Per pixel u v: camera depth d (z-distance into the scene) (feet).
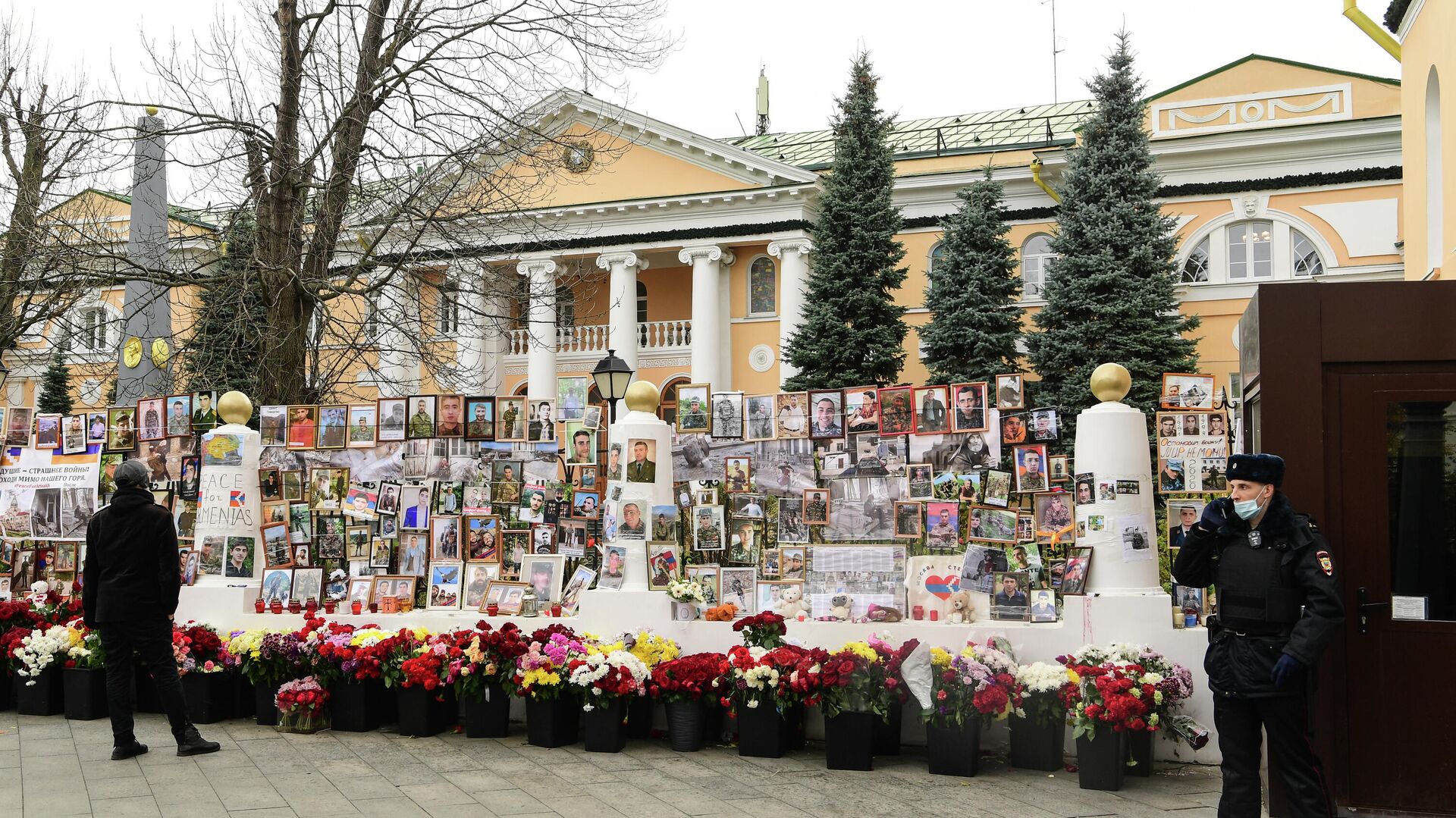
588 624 26.84
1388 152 91.15
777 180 106.42
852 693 22.63
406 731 26.11
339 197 46.80
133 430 33.86
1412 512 19.61
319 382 52.16
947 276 90.12
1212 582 18.58
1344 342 19.99
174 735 24.22
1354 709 19.43
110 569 23.72
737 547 27.68
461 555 29.73
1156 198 97.09
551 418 30.35
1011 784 21.65
